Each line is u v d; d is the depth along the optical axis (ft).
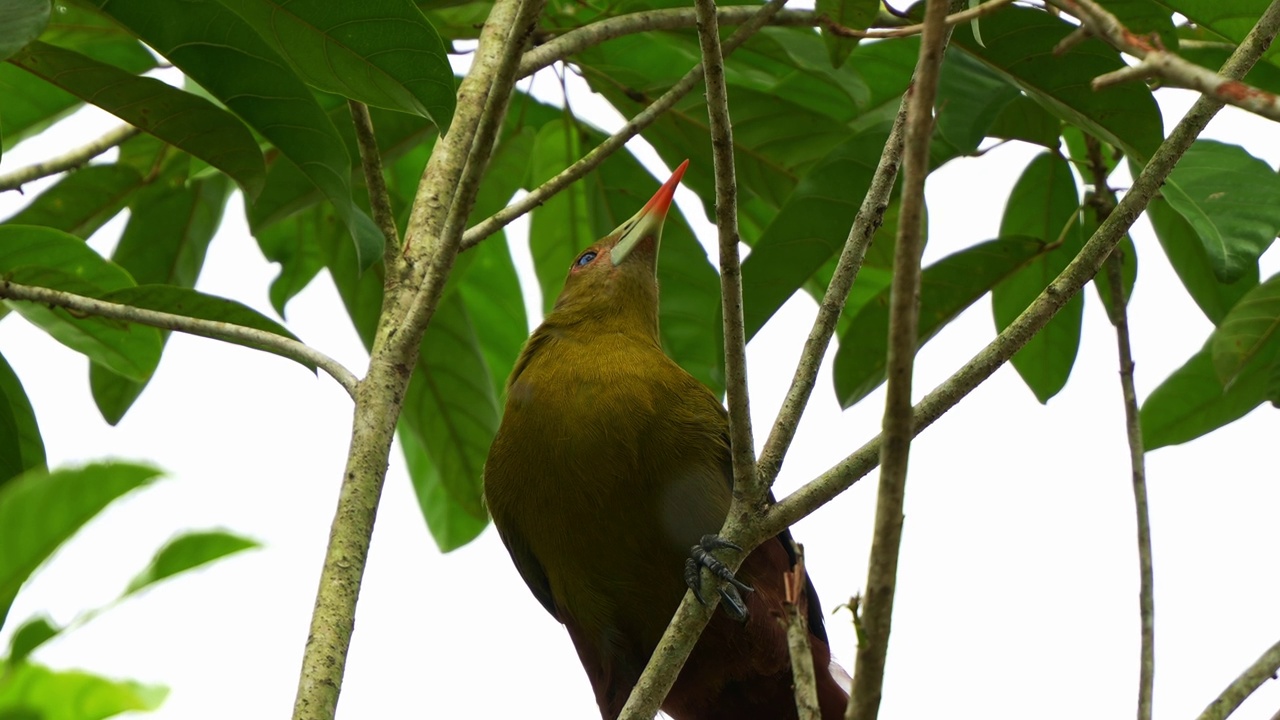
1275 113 12.82
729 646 27.48
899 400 14.06
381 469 20.89
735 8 28.99
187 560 16.92
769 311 29.99
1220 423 32.65
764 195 34.65
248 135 25.54
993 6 15.57
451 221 20.54
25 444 28.84
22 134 33.76
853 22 28.27
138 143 34.99
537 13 18.60
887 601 14.15
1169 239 32.24
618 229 32.35
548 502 27.30
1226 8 26.27
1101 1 26.32
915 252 13.92
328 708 18.54
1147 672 21.74
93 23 31.07
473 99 25.25
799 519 19.27
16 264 28.99
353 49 22.33
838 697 28.55
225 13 22.25
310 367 22.71
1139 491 23.90
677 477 26.81
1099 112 26.78
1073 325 32.60
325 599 19.48
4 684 18.51
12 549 15.19
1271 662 18.53
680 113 33.76
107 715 19.03
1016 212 32.27
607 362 27.91
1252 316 29.27
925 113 13.85
